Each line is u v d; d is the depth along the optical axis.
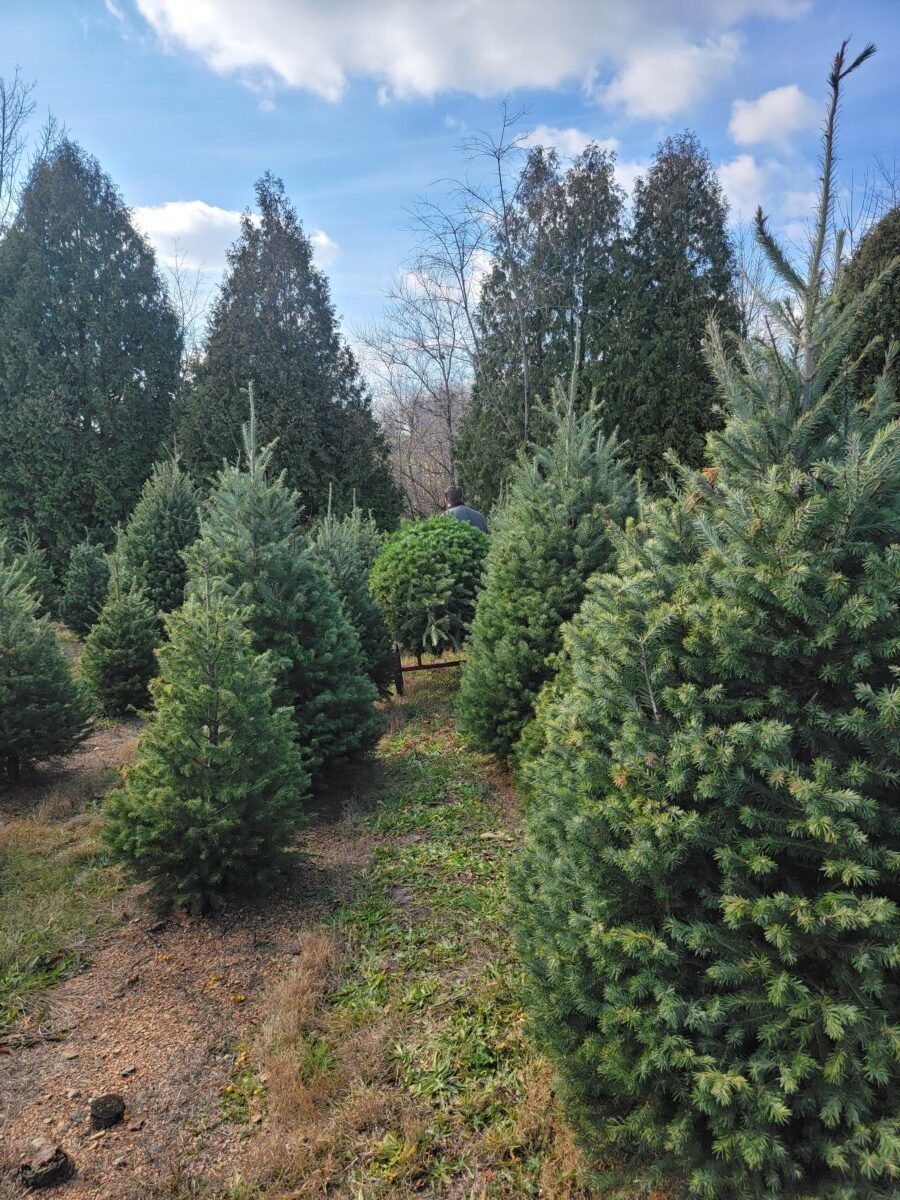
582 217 15.27
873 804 1.80
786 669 2.08
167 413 16.45
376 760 6.23
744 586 2.05
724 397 2.57
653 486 11.79
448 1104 2.66
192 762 3.86
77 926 3.90
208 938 3.78
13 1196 2.34
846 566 2.06
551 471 5.84
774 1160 1.82
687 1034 1.98
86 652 8.30
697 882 2.11
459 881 4.24
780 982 1.81
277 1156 2.45
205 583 4.52
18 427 14.47
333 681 5.62
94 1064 2.92
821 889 1.95
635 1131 2.02
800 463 2.29
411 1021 3.09
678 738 2.06
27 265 14.68
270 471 13.84
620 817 2.16
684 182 13.76
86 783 6.05
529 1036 2.62
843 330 2.27
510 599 5.61
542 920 2.50
